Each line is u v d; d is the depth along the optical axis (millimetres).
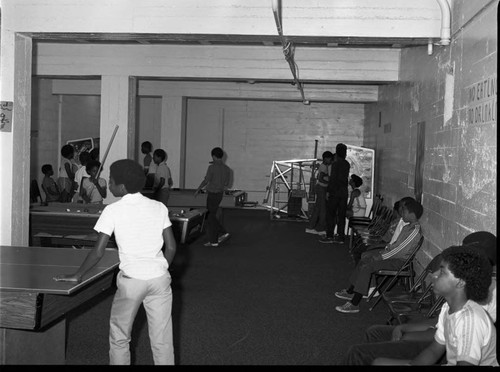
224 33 7332
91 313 6766
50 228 8219
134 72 11898
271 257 10703
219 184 11625
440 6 6941
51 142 17156
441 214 7324
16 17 7488
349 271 9586
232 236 13211
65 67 12055
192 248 11469
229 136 19281
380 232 10266
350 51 11555
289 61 9648
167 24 7383
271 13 7258
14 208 7613
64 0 7461
